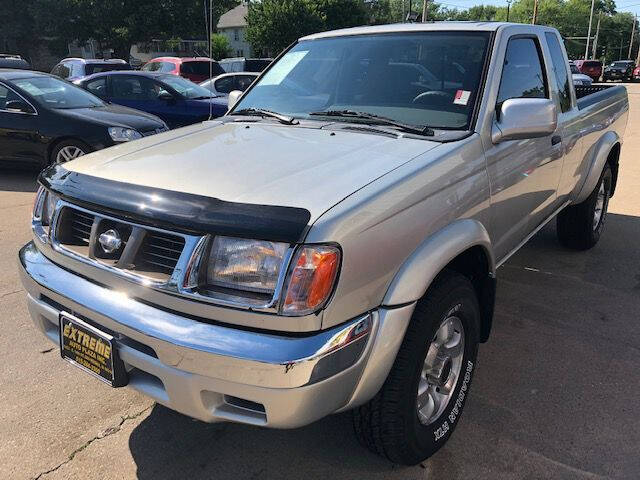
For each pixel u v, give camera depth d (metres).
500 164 2.94
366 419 2.30
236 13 70.00
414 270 2.21
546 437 2.75
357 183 2.18
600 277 4.73
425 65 3.17
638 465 2.56
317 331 1.93
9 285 4.43
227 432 2.79
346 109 3.18
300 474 2.52
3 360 3.35
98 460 2.58
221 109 10.45
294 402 1.90
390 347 2.12
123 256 2.16
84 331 2.27
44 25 38.31
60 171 2.59
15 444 2.66
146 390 2.17
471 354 2.73
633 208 6.91
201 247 1.98
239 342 1.91
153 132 8.39
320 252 1.90
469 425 2.84
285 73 3.66
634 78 46.75
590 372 3.31
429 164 2.42
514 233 3.37
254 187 2.14
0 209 6.70
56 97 8.47
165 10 38.09
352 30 3.72
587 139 4.48
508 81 3.20
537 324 3.89
